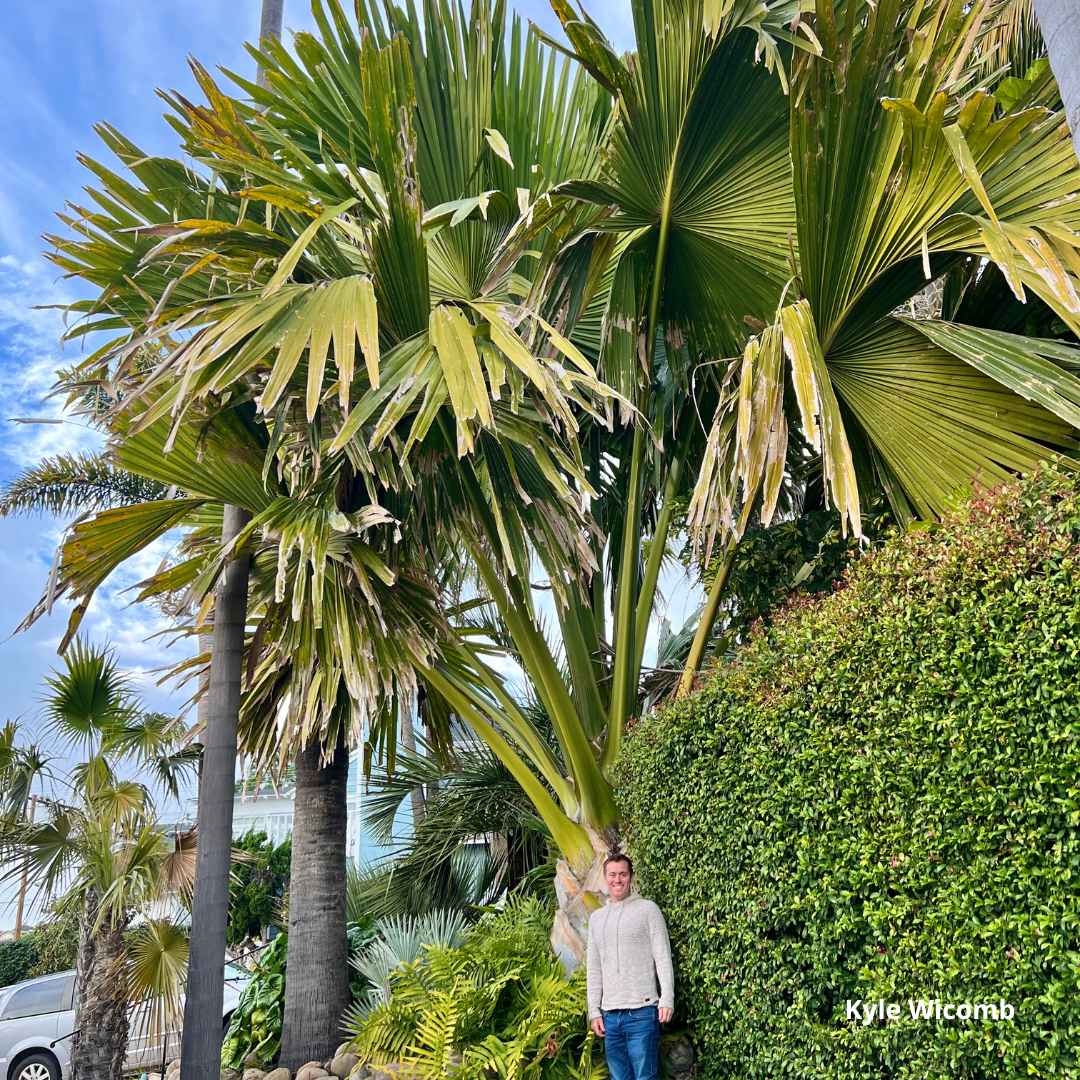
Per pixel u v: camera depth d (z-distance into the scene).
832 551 4.05
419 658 4.30
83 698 6.94
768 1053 2.96
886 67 2.74
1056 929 1.80
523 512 4.36
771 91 3.62
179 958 5.48
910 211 2.82
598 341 5.21
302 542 3.72
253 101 4.28
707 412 5.09
